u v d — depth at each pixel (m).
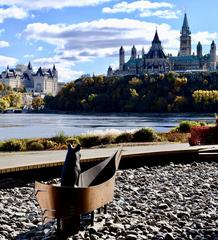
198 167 19.88
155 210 11.60
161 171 18.69
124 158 19.22
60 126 83.94
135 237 8.87
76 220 9.42
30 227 9.89
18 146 26.94
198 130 24.94
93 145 28.94
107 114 166.00
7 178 15.33
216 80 181.00
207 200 12.93
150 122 104.44
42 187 9.16
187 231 9.48
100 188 9.77
